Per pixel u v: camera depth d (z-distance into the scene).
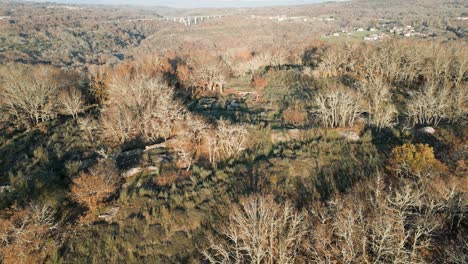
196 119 68.06
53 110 83.56
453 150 52.00
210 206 46.28
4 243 39.81
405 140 58.47
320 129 64.44
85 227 43.41
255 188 48.69
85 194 46.09
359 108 72.62
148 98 77.62
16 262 38.00
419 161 45.06
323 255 34.50
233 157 58.97
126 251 40.25
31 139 71.12
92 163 59.59
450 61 86.12
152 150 62.84
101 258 39.38
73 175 55.19
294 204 43.97
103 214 45.41
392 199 38.59
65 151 64.94
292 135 64.12
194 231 42.78
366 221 36.84
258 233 35.31
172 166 56.78
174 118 71.00
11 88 79.88
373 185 44.94
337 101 66.50
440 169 45.25
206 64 101.81
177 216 44.66
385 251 31.47
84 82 97.44
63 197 49.25
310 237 37.12
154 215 44.69
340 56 100.06
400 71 91.94
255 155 59.00
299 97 82.62
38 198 48.75
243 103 84.69
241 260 35.91
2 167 60.66
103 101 89.62
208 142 58.56
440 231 35.66
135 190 49.69
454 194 37.84
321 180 50.12
